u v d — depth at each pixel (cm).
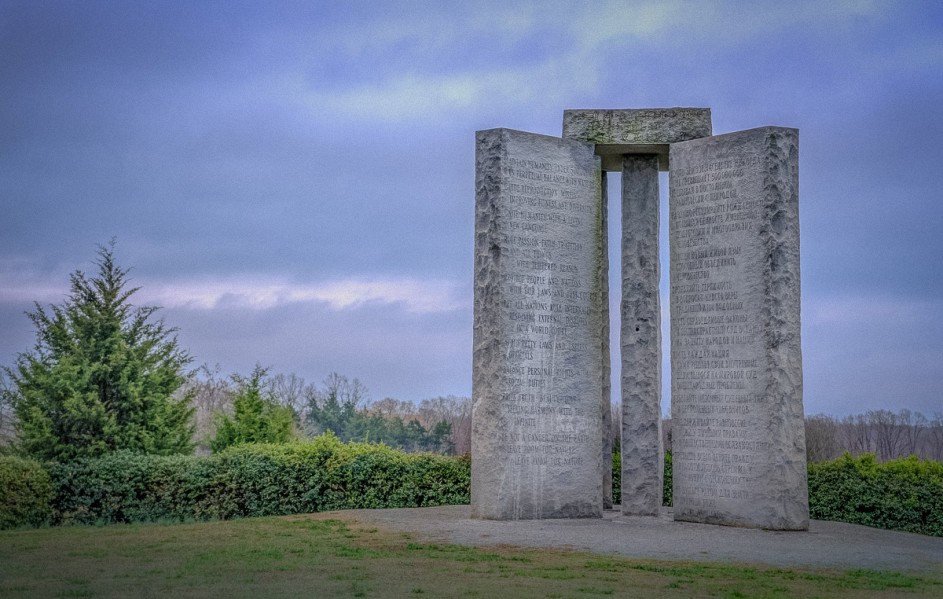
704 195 1642
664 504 2017
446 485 1952
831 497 1777
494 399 1580
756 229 1570
